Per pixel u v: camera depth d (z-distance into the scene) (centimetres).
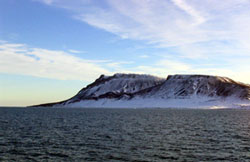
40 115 16725
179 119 13200
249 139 6369
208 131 7919
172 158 4428
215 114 18688
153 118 13950
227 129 8506
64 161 4203
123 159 4350
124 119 13012
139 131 7781
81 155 4591
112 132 7512
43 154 4634
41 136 6612
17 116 15138
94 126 9212
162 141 5988
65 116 15638
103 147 5253
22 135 6719
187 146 5409
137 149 5088
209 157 4509
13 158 4359
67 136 6662
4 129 7906
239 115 17300
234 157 4519
